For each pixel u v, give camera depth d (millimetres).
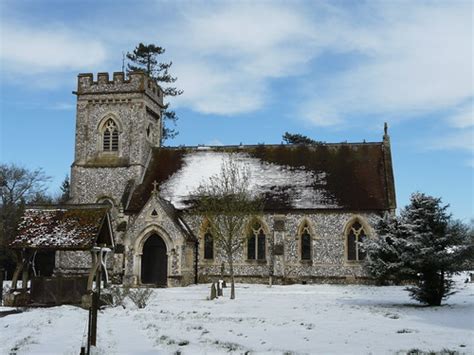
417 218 27000
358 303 27812
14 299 27250
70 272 46219
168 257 41750
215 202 37312
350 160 47406
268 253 44281
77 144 49375
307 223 44156
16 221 51781
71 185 48719
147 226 42312
